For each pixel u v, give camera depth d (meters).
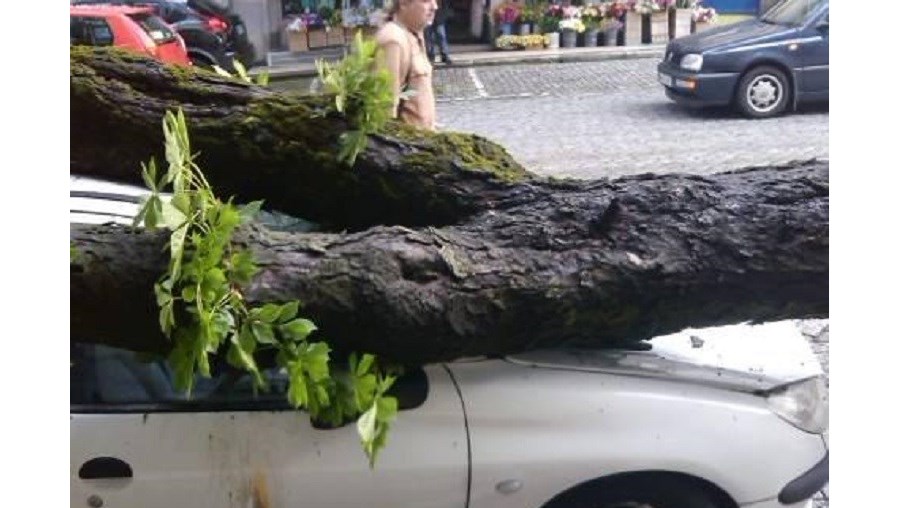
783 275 2.92
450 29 16.94
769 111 10.96
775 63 10.84
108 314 2.69
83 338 2.75
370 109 3.40
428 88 4.69
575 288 2.85
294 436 2.78
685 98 11.09
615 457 2.87
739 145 9.75
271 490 2.77
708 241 2.92
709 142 9.94
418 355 2.81
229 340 2.62
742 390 3.06
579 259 2.90
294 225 3.64
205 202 2.57
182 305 2.60
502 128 11.06
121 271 2.64
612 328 3.00
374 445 2.55
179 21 13.58
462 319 2.77
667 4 15.91
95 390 2.77
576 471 2.86
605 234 2.98
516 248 2.94
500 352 2.94
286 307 2.54
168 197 2.97
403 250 2.79
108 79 3.50
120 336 2.75
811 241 2.90
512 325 2.85
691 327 3.08
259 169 3.47
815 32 10.81
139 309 2.68
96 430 2.72
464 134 3.60
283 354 2.58
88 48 3.63
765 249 2.91
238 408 2.78
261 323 2.54
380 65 3.52
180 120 2.61
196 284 2.48
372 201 3.47
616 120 11.25
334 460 2.78
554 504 2.92
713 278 2.91
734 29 11.52
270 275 2.69
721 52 10.85
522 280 2.83
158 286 2.49
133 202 3.10
